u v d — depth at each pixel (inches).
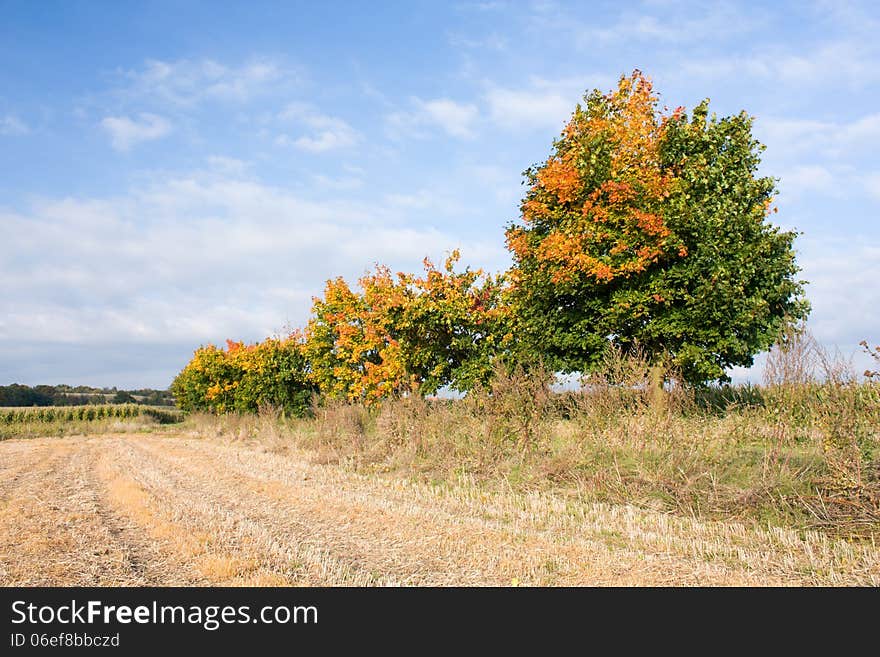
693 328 741.3
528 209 886.4
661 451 540.4
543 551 367.9
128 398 5201.8
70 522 481.1
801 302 791.7
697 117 826.8
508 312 999.0
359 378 1240.8
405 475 668.1
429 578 327.6
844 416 419.2
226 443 1346.0
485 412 690.2
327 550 383.9
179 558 372.8
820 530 377.4
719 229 742.5
